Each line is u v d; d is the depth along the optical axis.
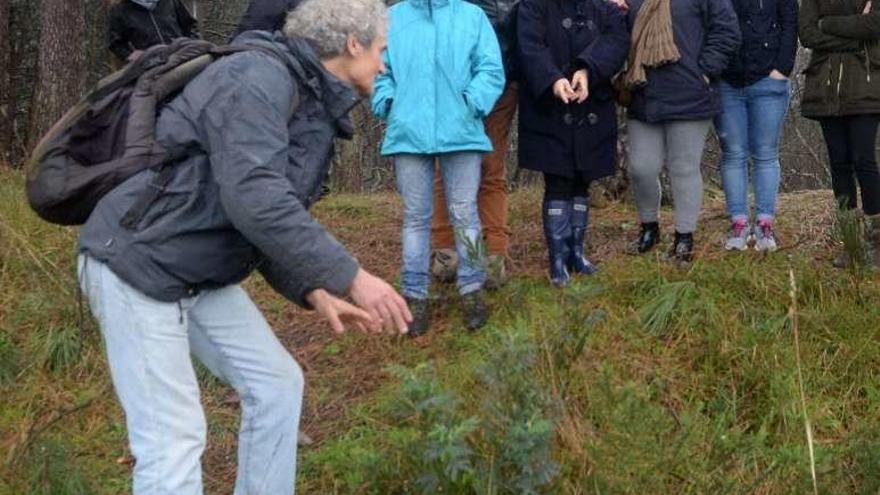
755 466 3.80
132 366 2.84
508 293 5.01
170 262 2.81
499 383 3.24
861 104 5.20
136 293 2.80
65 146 2.85
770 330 4.60
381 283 2.84
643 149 5.48
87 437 4.34
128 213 2.78
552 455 3.46
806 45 5.37
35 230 6.27
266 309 5.60
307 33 3.01
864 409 4.30
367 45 3.07
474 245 4.21
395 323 2.85
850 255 4.98
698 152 5.36
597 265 5.61
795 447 3.95
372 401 4.46
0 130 11.04
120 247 2.78
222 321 3.10
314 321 5.41
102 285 2.81
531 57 5.07
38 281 5.68
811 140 16.80
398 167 4.89
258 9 5.39
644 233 5.74
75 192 2.79
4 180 7.59
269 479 3.20
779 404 4.16
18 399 4.66
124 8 6.12
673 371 4.46
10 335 5.15
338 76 3.09
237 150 2.71
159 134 2.82
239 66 2.82
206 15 15.16
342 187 14.13
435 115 4.76
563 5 5.18
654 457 3.55
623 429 3.60
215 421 4.46
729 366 4.44
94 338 5.09
